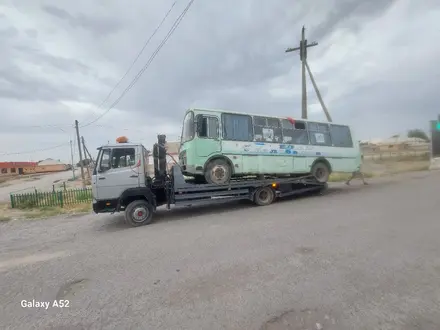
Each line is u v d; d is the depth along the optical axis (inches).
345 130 440.1
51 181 1633.9
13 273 167.6
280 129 374.0
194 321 101.9
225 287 127.1
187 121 340.5
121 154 285.6
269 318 101.0
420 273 130.1
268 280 131.3
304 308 106.2
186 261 164.1
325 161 409.7
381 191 402.3
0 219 406.6
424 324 93.4
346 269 138.3
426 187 409.4
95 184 275.3
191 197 312.8
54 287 141.7
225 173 331.9
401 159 1058.7
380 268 137.3
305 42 671.8
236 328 96.3
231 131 338.6
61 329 103.0
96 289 135.3
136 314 109.4
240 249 178.5
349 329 92.4
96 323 105.1
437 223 209.5
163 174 309.6
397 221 221.0
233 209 342.6
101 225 312.5
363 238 183.8
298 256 159.3
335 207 301.6
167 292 126.3
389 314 99.7
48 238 267.4
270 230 220.2
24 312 117.3
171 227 263.7
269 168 361.1
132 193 285.9
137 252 190.1
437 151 737.0
